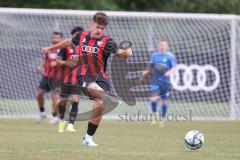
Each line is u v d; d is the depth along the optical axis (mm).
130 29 70938
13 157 27391
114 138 40250
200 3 102562
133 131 47062
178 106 66125
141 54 65500
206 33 68625
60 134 42688
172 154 30219
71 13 62594
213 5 102188
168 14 63750
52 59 53469
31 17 71875
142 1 101438
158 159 27844
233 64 64500
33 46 70875
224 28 68125
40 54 68750
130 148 33250
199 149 33156
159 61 54219
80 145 34156
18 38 70312
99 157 28062
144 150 32219
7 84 67188
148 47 70438
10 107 66812
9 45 69250
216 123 58656
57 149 31484
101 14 33062
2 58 67812
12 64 67875
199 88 66312
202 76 66625
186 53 68688
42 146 33156
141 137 41375
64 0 96000
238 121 62438
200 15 64188
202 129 50344
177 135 43500
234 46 64500
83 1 96125
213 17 64188
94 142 36719
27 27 71500
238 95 66125
